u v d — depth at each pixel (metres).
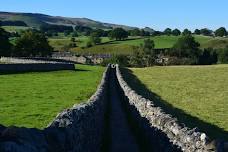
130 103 32.75
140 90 50.88
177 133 15.55
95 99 23.52
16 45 155.25
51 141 9.45
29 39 156.00
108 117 31.81
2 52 143.50
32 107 35.50
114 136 25.08
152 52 162.50
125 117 31.88
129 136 25.11
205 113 38.34
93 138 18.62
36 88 51.94
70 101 40.09
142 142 23.19
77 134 12.47
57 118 12.54
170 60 156.62
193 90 60.16
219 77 81.19
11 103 38.09
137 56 152.75
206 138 12.46
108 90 48.88
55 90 50.06
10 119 29.27
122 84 45.31
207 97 51.75
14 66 74.56
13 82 59.06
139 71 97.44
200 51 168.62
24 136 8.16
